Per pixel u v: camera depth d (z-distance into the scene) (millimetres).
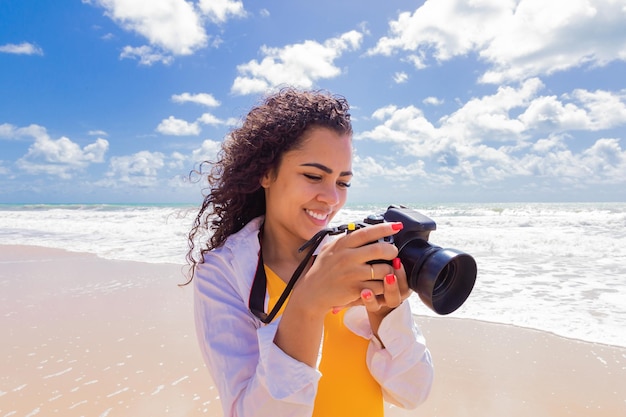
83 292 6695
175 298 6270
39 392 3617
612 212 21625
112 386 3709
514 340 4547
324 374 1262
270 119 1367
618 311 5324
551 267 8062
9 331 5027
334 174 1311
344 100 1410
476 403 3426
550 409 3316
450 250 1036
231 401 1084
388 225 992
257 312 1226
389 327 1259
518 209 24500
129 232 15219
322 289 969
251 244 1343
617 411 3266
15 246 11922
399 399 1306
